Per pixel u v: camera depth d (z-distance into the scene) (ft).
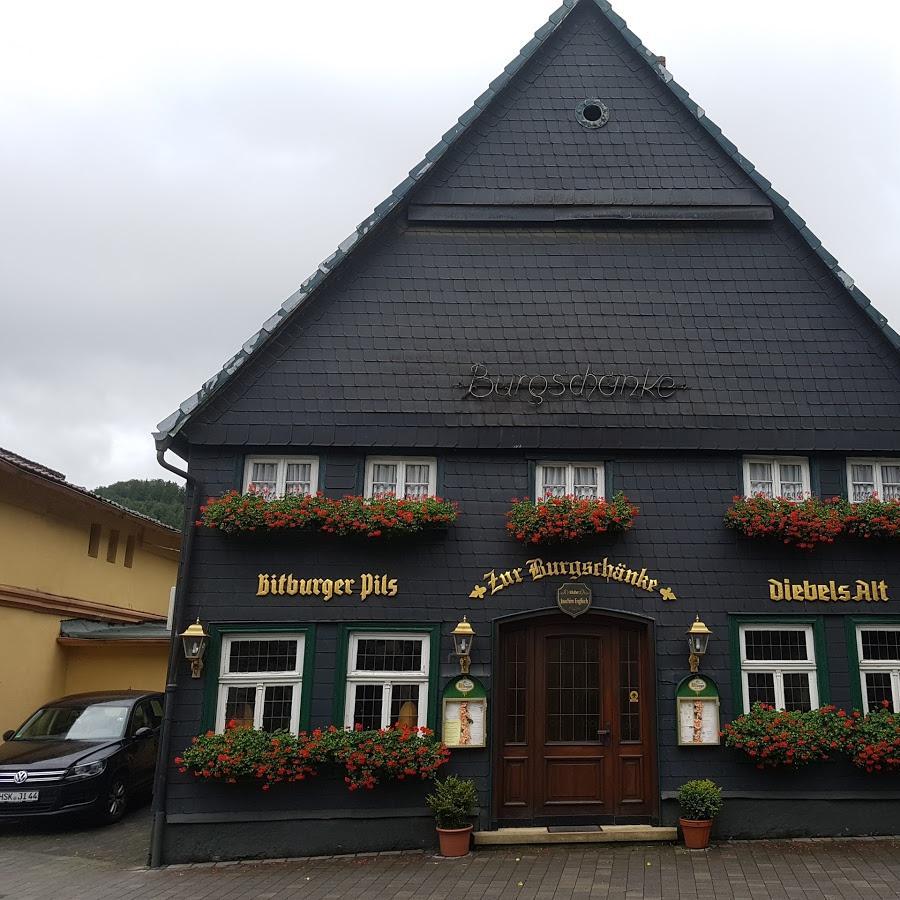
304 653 36.55
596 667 37.22
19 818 39.60
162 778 34.88
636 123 43.47
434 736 35.70
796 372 39.83
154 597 74.59
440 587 37.27
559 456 38.73
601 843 34.45
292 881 31.09
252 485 38.47
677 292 41.06
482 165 42.57
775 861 31.68
